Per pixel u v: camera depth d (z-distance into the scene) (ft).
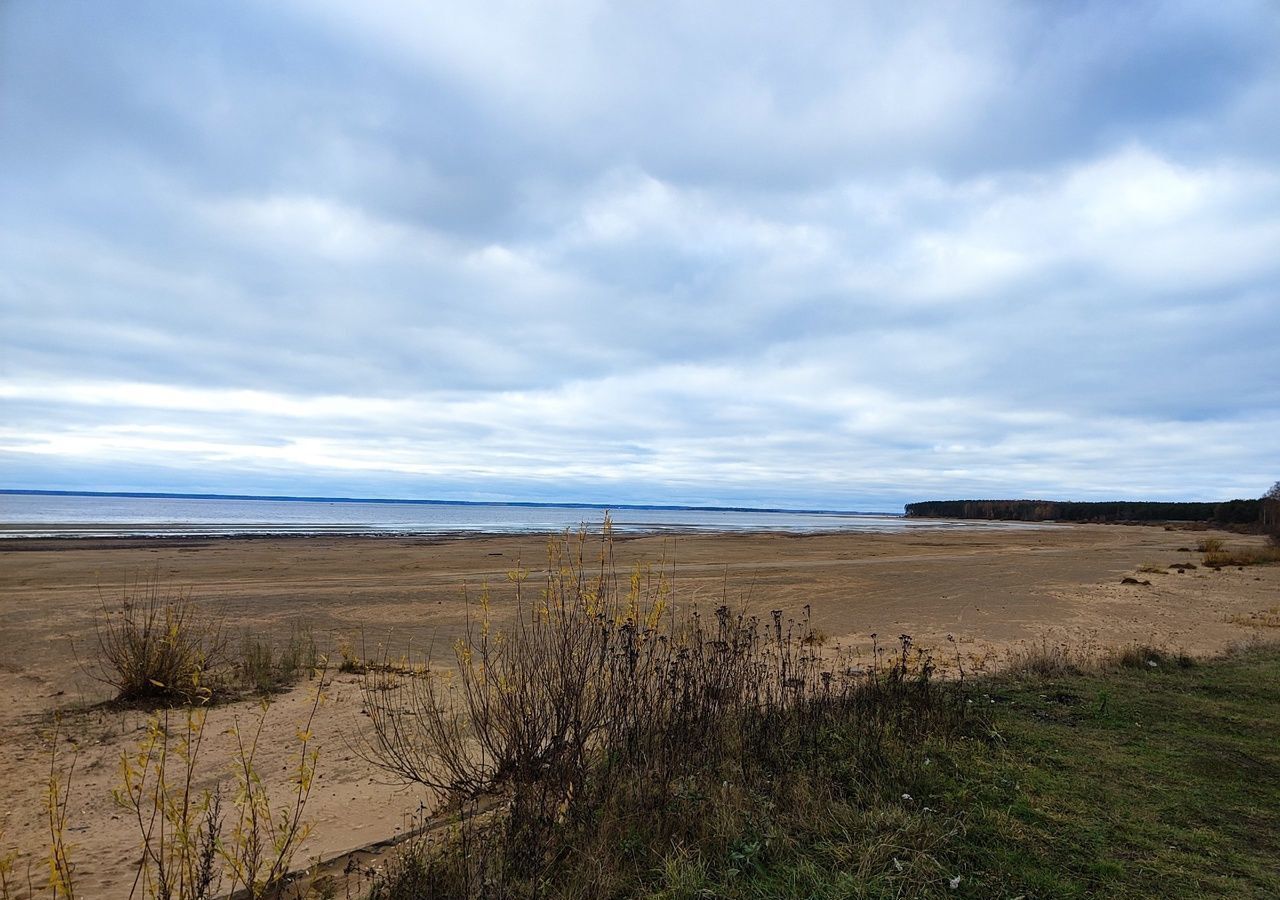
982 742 18.54
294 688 25.67
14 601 46.11
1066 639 41.16
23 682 26.03
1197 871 12.00
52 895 11.25
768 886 11.00
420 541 130.52
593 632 14.98
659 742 14.85
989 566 95.96
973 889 11.19
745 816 12.94
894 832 12.74
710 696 16.89
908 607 54.39
